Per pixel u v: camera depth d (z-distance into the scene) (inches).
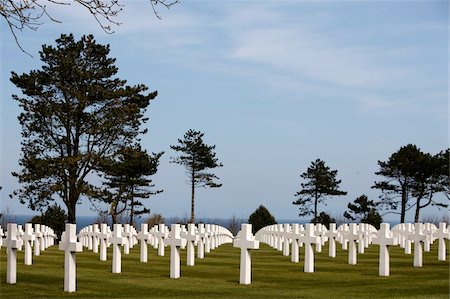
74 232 605.0
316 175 2829.7
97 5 563.8
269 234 1519.4
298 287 650.8
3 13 549.3
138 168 2308.1
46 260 947.3
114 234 769.6
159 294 593.6
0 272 759.1
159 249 1094.4
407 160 2608.3
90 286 643.5
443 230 1010.7
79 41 1990.7
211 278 726.5
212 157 2610.7
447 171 2581.2
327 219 2714.1
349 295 592.4
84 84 1966.0
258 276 751.7
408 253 1160.8
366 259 1025.5
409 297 579.2
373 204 2721.5
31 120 1915.6
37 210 1925.4
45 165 1868.8
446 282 696.4
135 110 1942.7
